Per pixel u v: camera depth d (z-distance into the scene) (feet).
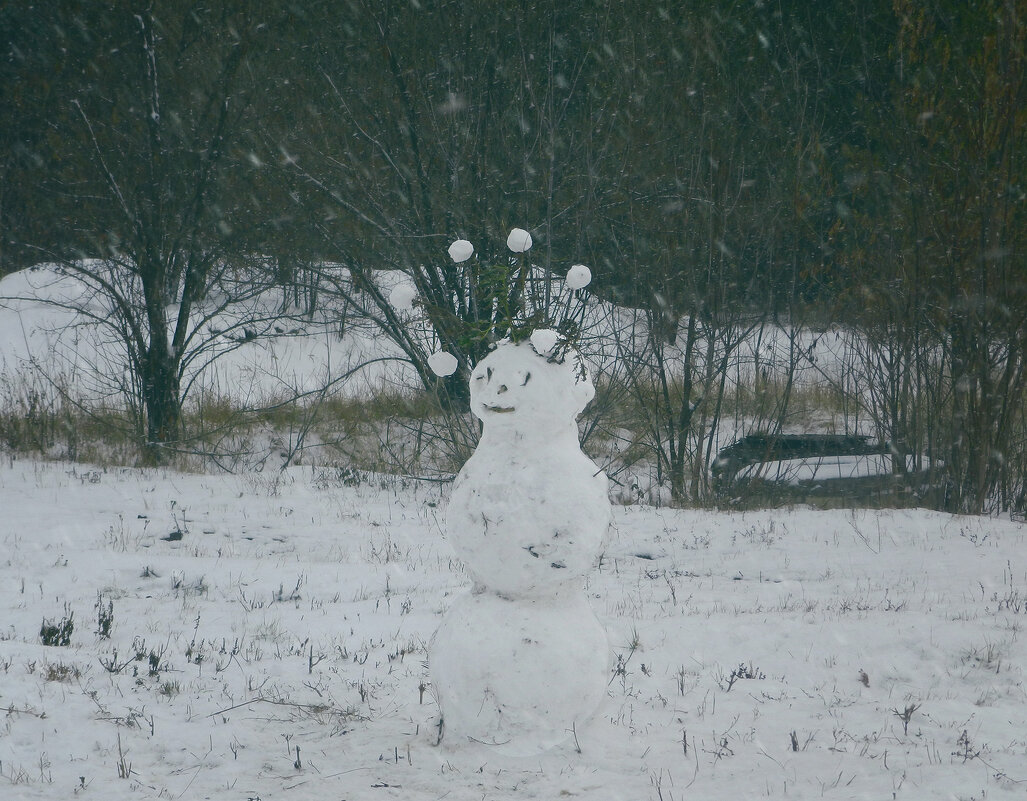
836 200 237.66
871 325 193.67
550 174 178.60
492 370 60.85
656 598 112.68
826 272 221.87
